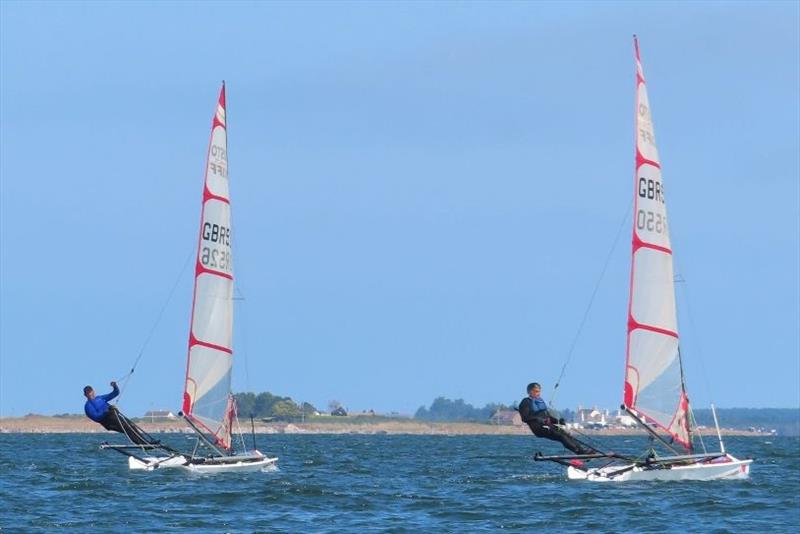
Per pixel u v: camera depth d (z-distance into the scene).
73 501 189.12
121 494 198.12
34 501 189.50
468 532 159.00
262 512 177.12
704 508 180.88
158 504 185.25
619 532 159.50
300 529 160.75
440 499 195.12
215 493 198.25
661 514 175.00
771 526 165.00
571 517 172.12
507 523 166.75
